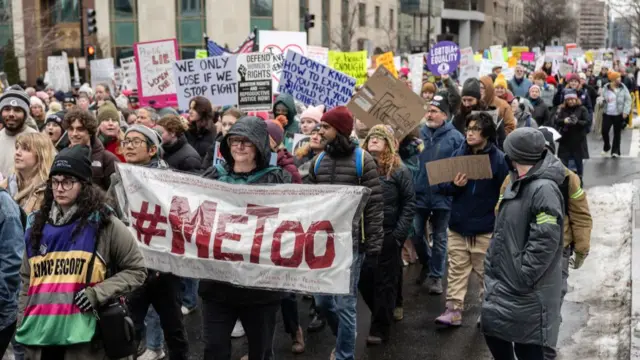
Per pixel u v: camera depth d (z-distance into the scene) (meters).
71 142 6.31
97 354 4.05
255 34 12.23
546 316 4.61
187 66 9.82
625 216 10.95
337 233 4.88
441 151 7.81
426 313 7.33
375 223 5.60
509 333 4.66
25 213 5.08
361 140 7.97
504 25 100.75
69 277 3.97
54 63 18.41
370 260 6.18
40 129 10.39
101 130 7.45
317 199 4.89
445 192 6.62
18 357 5.33
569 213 5.48
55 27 41.81
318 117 7.96
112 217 4.12
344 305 5.54
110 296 4.00
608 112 17.00
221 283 4.77
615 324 6.75
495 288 4.72
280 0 43.16
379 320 6.41
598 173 14.86
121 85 20.22
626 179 13.99
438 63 17.47
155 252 5.11
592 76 25.80
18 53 38.75
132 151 5.70
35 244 4.01
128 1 43.12
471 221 6.55
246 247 4.91
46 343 3.95
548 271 4.61
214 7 42.34
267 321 4.84
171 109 9.17
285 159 6.32
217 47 12.55
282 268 4.89
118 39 43.47
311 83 9.91
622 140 20.33
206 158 7.32
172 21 42.84
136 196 5.19
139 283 4.14
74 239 3.99
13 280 4.57
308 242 4.87
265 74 9.67
